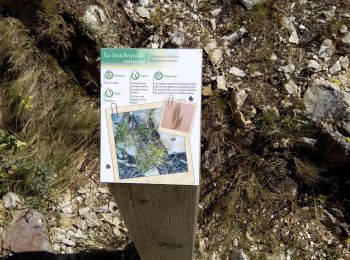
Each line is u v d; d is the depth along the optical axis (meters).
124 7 1.06
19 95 1.06
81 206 0.99
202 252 0.94
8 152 1.02
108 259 0.93
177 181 0.50
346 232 0.94
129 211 0.60
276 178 0.97
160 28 1.04
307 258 0.93
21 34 1.10
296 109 0.97
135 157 0.49
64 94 1.07
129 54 0.47
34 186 1.00
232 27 1.05
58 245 0.95
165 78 0.47
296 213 0.96
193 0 1.08
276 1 1.08
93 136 1.04
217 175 0.98
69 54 1.08
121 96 0.48
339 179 0.96
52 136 1.04
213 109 0.99
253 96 0.98
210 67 1.01
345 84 0.99
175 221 0.61
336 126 0.94
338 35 1.05
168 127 0.48
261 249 0.93
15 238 0.95
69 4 1.05
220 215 0.96
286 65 1.01
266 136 0.97
